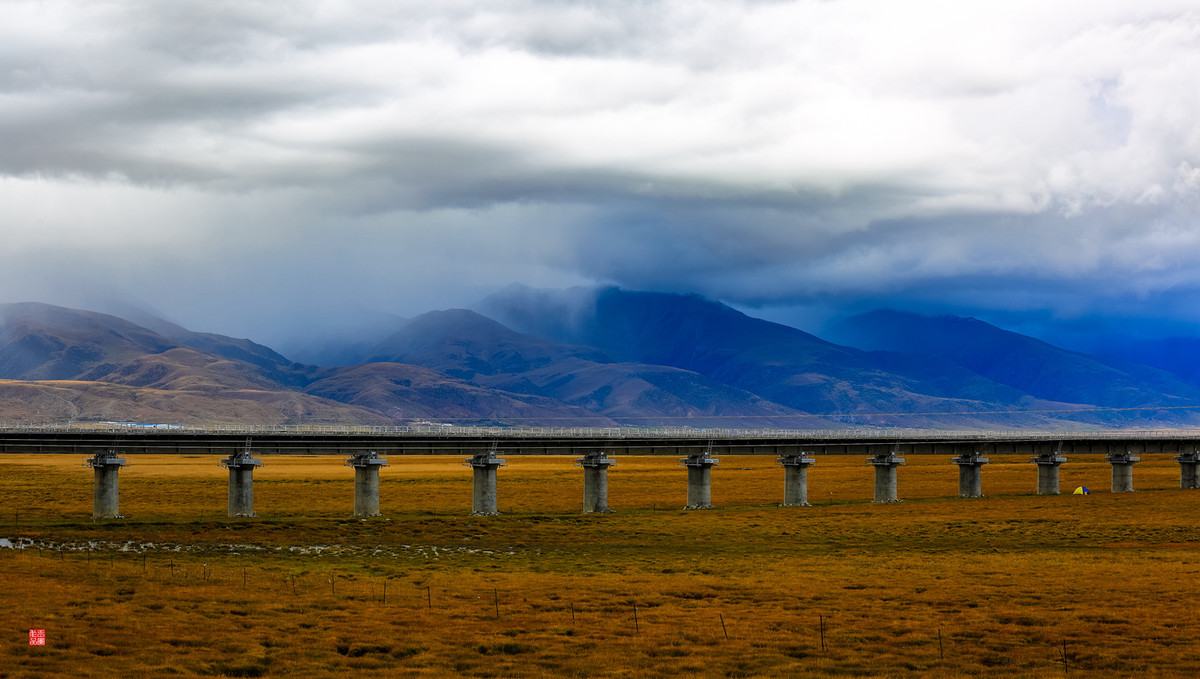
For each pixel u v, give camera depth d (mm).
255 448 145625
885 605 77938
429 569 95125
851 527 133625
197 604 73812
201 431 149500
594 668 59781
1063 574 92125
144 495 171875
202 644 63125
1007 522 138250
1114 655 62906
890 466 171625
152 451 142625
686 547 116500
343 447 145000
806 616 73812
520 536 124250
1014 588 84625
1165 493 180250
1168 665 60844
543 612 74688
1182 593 81812
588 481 153875
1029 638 67250
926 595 81812
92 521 132500
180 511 150250
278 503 161625
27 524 127375
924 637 67438
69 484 190375
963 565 98750
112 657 59281
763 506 160750
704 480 159625
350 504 161250
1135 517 143375
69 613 68812
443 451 147625
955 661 61906
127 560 96688
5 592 74500
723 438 162000
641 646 64750
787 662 61531
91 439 141375
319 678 57094
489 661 61156
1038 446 187125
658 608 76562
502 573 92500
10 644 60469
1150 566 97062
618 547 116250
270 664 59625
